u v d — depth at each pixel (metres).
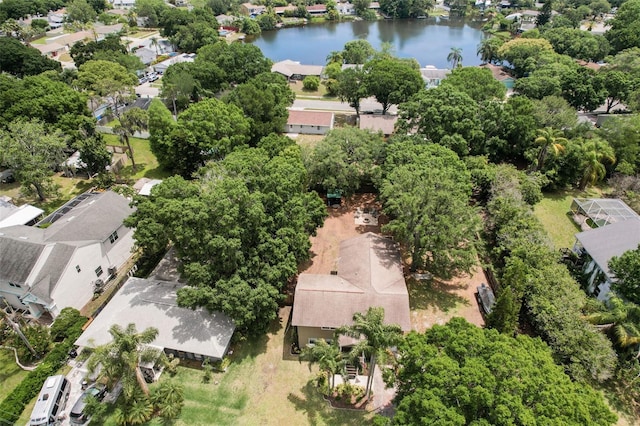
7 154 55.31
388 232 53.97
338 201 60.44
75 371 36.69
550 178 61.81
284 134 83.56
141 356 32.09
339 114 94.88
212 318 38.06
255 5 199.88
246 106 72.38
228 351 38.16
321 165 56.12
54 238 43.22
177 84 84.06
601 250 43.75
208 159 65.69
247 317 35.78
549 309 36.00
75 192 62.47
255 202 39.62
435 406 24.36
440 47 156.50
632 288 37.97
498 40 127.75
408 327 36.69
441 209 44.28
